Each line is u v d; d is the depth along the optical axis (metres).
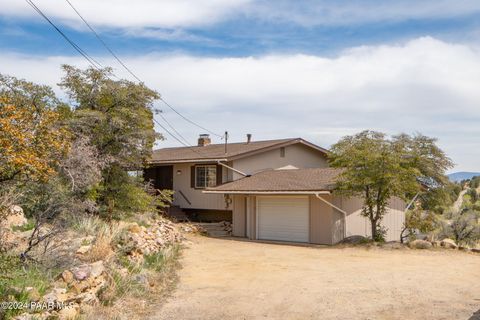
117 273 10.23
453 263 14.36
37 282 8.15
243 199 23.38
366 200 19.25
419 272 12.71
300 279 11.93
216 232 24.16
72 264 9.47
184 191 28.05
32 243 10.09
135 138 17.88
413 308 8.87
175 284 11.34
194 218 27.97
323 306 9.17
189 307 9.23
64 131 9.78
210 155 26.45
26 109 8.76
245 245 19.48
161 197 24.31
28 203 11.80
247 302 9.61
